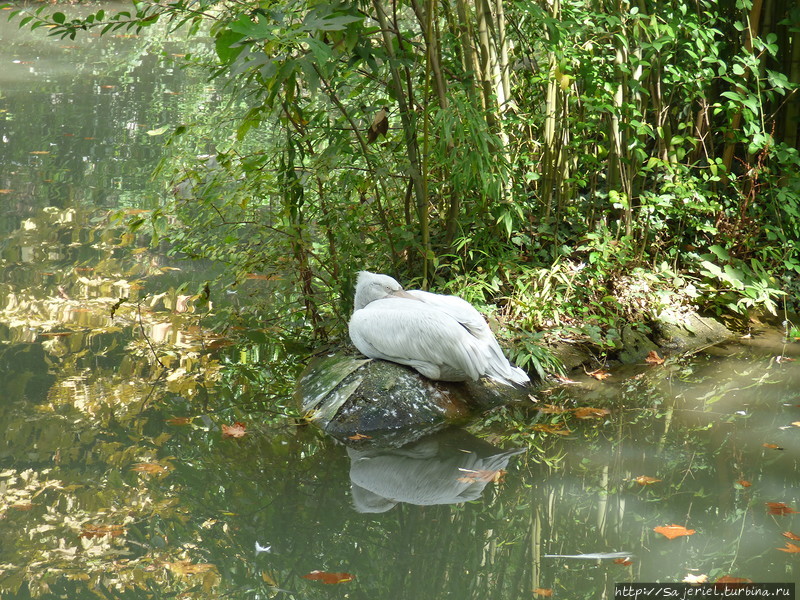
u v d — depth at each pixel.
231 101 4.84
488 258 5.34
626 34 5.60
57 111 10.59
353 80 5.35
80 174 8.35
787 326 5.71
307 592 3.08
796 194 5.72
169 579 3.12
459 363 4.50
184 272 6.50
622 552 3.33
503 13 5.73
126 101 11.10
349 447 4.21
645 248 5.84
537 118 5.46
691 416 4.54
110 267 6.47
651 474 3.94
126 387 4.76
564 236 5.59
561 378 5.00
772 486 3.81
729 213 5.89
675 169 5.60
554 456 4.12
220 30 4.49
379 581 3.14
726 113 5.87
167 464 3.97
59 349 5.19
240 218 5.34
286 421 4.46
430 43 4.73
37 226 7.14
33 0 18.45
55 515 3.52
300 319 5.73
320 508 3.66
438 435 4.34
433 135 5.07
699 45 5.33
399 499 3.74
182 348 5.30
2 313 5.62
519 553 3.33
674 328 5.52
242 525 3.51
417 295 4.75
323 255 5.68
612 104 5.54
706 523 3.52
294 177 5.06
